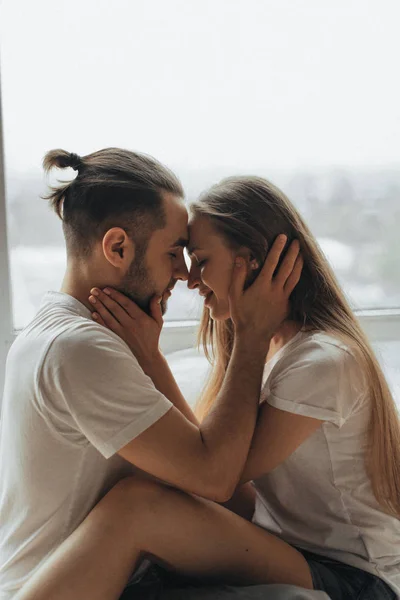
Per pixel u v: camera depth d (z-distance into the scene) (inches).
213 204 51.8
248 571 47.8
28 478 46.1
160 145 77.8
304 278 52.3
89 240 48.5
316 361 48.6
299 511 51.5
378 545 49.6
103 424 43.7
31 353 46.1
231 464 45.8
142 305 51.0
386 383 51.1
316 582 48.3
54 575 42.3
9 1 72.9
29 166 76.3
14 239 77.7
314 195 81.3
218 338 58.0
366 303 84.2
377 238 83.0
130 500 45.0
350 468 50.2
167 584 48.1
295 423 48.2
